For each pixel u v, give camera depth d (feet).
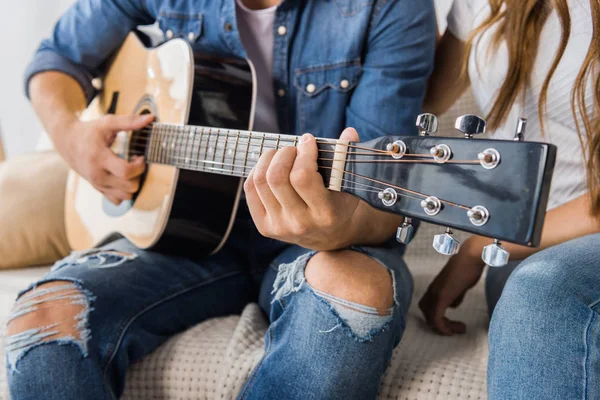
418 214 1.93
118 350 2.81
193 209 3.28
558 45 2.91
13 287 4.01
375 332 2.36
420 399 2.59
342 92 3.44
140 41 4.01
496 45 3.14
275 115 3.64
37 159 4.83
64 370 2.59
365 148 2.11
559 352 1.80
